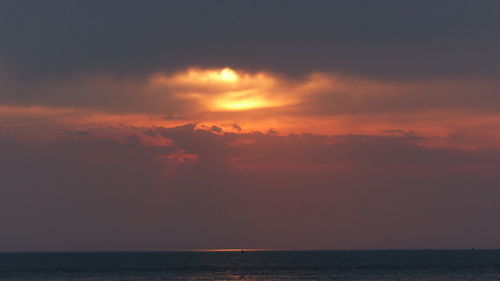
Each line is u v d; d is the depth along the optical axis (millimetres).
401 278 129500
